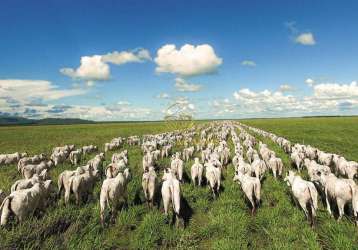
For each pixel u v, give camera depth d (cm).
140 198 1227
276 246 798
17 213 899
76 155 2105
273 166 1570
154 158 1948
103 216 963
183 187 1351
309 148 2125
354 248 771
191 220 1029
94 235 870
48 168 1759
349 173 1454
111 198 998
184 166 1783
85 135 5466
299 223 955
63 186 1287
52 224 909
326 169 1426
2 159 2109
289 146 2531
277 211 1041
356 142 3459
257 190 1087
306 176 1612
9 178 1599
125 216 997
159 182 1196
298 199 991
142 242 852
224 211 1068
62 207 1077
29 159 1880
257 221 975
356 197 912
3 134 5953
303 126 7138
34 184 1057
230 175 1617
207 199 1223
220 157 1972
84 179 1166
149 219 959
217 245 816
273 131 5591
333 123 8175
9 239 786
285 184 1421
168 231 902
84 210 1023
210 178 1259
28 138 4869
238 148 2383
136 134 5647
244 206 1124
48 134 5872
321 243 845
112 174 1330
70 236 850
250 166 1495
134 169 1817
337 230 872
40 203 1041
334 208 1058
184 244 859
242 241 840
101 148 3081
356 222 907
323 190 1146
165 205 970
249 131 5409
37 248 793
